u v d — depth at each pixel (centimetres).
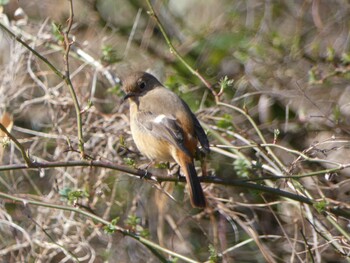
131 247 1202
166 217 1183
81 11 1371
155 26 1395
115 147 1210
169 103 973
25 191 1250
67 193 948
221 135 1154
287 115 1215
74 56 1216
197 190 884
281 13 1406
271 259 1048
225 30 1376
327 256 1147
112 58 1209
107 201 1189
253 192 890
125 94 1069
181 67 1355
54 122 1185
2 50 1305
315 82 1163
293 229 1179
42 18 1352
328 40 1345
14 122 1298
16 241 1166
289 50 1336
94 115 1198
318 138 1226
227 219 1181
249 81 1303
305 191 971
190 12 1438
